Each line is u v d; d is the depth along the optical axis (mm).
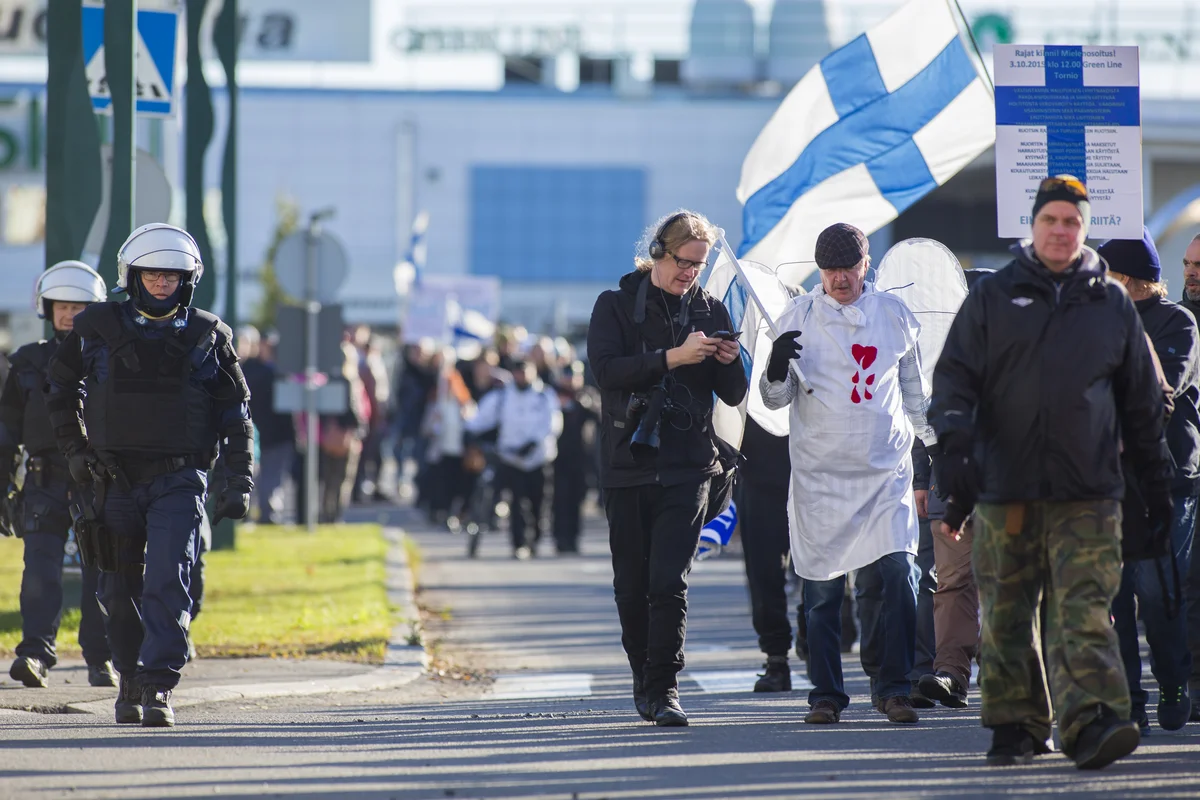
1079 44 24047
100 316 21078
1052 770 17578
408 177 161375
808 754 18891
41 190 107250
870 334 21562
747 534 26047
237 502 21219
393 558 47750
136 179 33219
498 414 53094
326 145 161000
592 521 71812
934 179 29422
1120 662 17391
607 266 161750
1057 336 17422
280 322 54406
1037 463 17422
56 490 24922
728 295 25188
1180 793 16219
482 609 39000
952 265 24594
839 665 21922
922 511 23375
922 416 21828
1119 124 24047
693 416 20859
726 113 161125
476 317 88938
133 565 21422
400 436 83312
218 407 21562
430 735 20609
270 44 162875
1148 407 17641
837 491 21516
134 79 31312
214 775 17531
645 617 21547
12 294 143500
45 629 24828
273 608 35000
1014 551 17828
